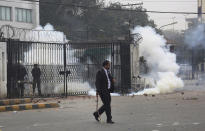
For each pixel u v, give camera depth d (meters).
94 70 46.81
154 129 20.62
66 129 21.05
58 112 29.31
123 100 38.25
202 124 22.22
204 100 37.59
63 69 44.94
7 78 39.72
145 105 33.25
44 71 43.88
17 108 31.73
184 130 20.25
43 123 23.59
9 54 39.94
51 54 44.34
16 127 22.20
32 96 42.09
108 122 23.05
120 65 47.19
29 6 107.62
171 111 28.69
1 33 40.66
